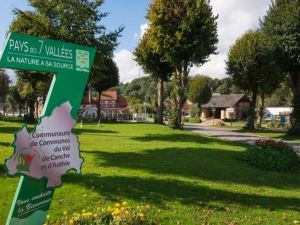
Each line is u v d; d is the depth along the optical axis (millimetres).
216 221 8195
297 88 36375
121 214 6566
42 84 39812
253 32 47031
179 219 8195
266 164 15250
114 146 18969
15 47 5504
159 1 31891
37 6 24641
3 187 9727
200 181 11836
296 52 34188
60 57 6098
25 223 5844
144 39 42531
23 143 5625
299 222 8438
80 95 6430
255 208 9359
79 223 6348
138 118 74312
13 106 80562
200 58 32688
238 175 13406
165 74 42875
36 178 5824
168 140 22828
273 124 62188
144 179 11453
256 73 46188
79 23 24719
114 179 11172
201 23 31500
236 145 22578
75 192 9633
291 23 34062
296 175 14484
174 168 13500
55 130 6082
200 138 24750
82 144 19406
